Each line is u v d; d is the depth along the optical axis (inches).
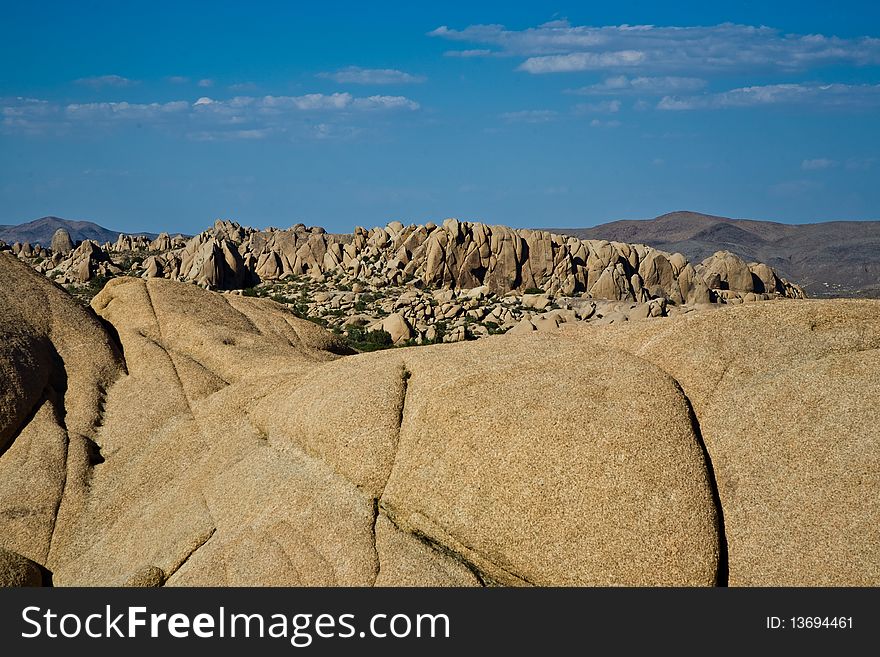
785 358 901.8
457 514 860.6
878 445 795.4
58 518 1056.2
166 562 943.0
